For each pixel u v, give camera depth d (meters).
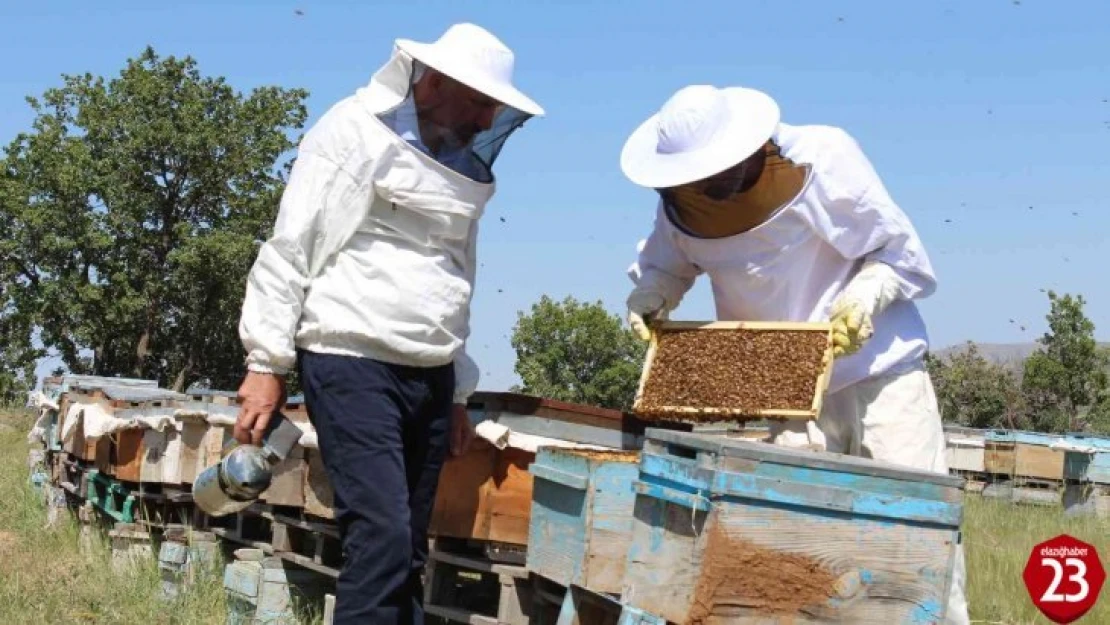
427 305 4.09
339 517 4.08
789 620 3.56
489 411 4.93
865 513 3.60
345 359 4.04
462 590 5.40
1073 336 26.20
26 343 44.56
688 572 3.57
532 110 4.03
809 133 4.61
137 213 45.16
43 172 44.28
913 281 4.73
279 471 5.69
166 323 47.09
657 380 4.88
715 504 3.47
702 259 4.88
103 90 46.38
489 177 4.27
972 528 10.53
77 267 44.69
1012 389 27.06
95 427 7.35
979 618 6.55
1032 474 16.06
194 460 6.77
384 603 3.99
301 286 4.04
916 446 4.90
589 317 23.58
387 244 4.10
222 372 47.53
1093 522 12.27
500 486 4.79
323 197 4.03
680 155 4.52
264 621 5.65
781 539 3.54
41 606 6.11
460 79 3.93
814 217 4.60
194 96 46.91
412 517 4.29
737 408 4.48
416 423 4.24
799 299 4.83
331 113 4.14
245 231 45.84
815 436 4.73
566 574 4.21
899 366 4.91
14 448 17.27
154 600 6.29
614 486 4.13
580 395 23.59
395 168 4.03
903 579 3.68
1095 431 25.48
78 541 8.12
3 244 43.59
